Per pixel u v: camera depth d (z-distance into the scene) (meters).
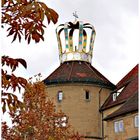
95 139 66.00
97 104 67.50
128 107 55.84
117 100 64.12
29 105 38.50
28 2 8.41
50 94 67.38
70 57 71.19
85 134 65.75
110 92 69.12
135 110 54.12
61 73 68.94
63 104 66.75
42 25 8.50
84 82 67.38
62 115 41.88
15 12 8.44
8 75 8.77
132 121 54.59
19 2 8.38
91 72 69.56
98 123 66.81
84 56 71.44
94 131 66.25
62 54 71.56
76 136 43.31
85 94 67.38
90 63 71.94
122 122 56.28
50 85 67.62
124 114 55.94
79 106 66.62
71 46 71.88
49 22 8.27
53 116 40.94
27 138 37.84
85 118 66.44
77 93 67.06
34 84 39.88
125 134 55.44
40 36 8.59
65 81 67.12
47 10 8.20
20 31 8.56
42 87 40.03
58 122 41.53
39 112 39.50
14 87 8.78
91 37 72.69
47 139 39.62
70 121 66.00
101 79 68.75
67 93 67.06
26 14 8.27
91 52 72.50
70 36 71.88
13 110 8.70
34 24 8.46
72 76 67.88
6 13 8.44
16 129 36.50
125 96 62.53
